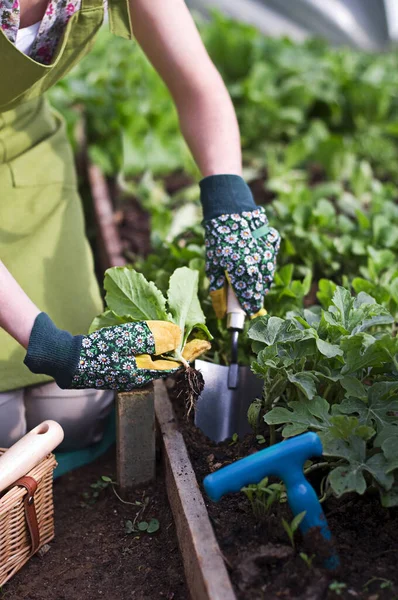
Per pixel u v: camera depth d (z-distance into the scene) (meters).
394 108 4.48
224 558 1.52
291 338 1.77
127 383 1.77
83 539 1.90
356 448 1.55
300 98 4.21
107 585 1.75
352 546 1.56
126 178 3.80
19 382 2.06
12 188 2.26
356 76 4.38
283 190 3.29
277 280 2.22
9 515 1.66
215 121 2.16
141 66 4.18
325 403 1.66
